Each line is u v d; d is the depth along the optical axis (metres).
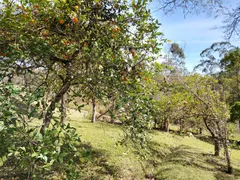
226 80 11.16
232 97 13.34
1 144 1.40
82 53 2.42
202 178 4.96
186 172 5.27
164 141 9.38
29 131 1.44
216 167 6.23
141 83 2.60
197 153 7.91
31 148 1.31
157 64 2.50
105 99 2.36
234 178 5.33
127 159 5.68
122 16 2.30
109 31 2.39
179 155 7.23
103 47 2.37
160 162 6.29
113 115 2.24
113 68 2.26
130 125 2.51
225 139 6.22
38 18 2.23
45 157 1.28
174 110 8.00
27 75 2.24
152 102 2.48
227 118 6.71
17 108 1.45
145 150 3.54
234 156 8.59
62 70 3.13
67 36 2.45
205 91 7.11
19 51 1.84
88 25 2.44
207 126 7.66
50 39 2.63
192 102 7.27
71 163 1.69
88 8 2.26
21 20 2.02
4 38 1.93
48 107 1.81
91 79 2.29
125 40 2.40
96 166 4.89
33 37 2.09
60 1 2.04
